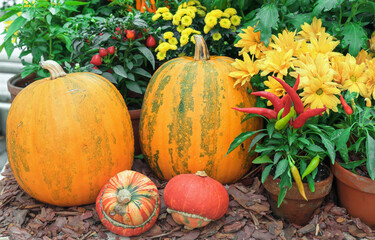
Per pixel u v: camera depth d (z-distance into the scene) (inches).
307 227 74.2
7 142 75.9
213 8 95.1
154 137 81.1
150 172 92.5
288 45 76.9
